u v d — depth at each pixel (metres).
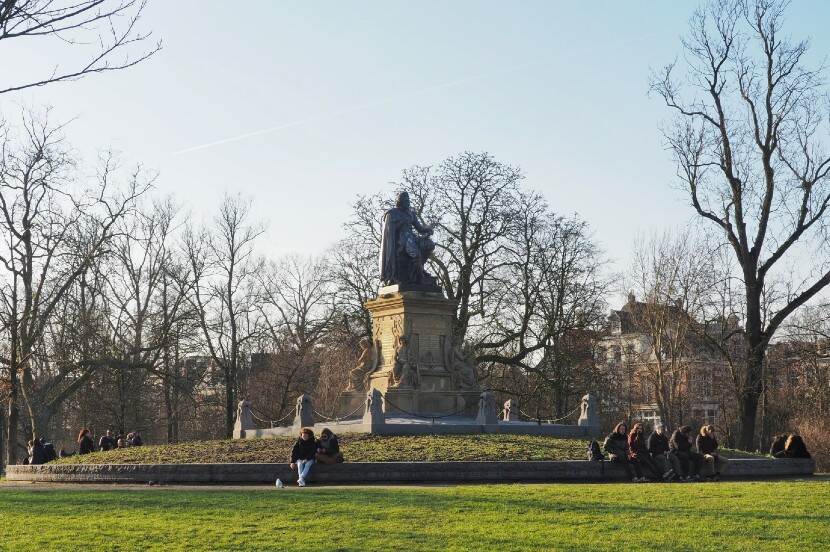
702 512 22.08
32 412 59.22
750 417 56.09
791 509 22.67
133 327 68.81
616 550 17.48
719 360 88.88
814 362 74.06
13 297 58.06
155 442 84.75
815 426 73.94
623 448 33.19
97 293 68.19
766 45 55.81
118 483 33.84
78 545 18.03
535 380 70.81
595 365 72.81
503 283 68.19
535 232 68.88
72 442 89.69
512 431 40.94
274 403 79.56
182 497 25.22
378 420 39.06
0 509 23.23
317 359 78.56
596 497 24.70
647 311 68.81
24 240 57.56
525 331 68.88
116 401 71.31
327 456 31.22
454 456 33.78
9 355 66.69
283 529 19.86
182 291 69.94
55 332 62.84
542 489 26.80
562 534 19.12
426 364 45.09
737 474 35.66
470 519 21.08
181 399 81.00
